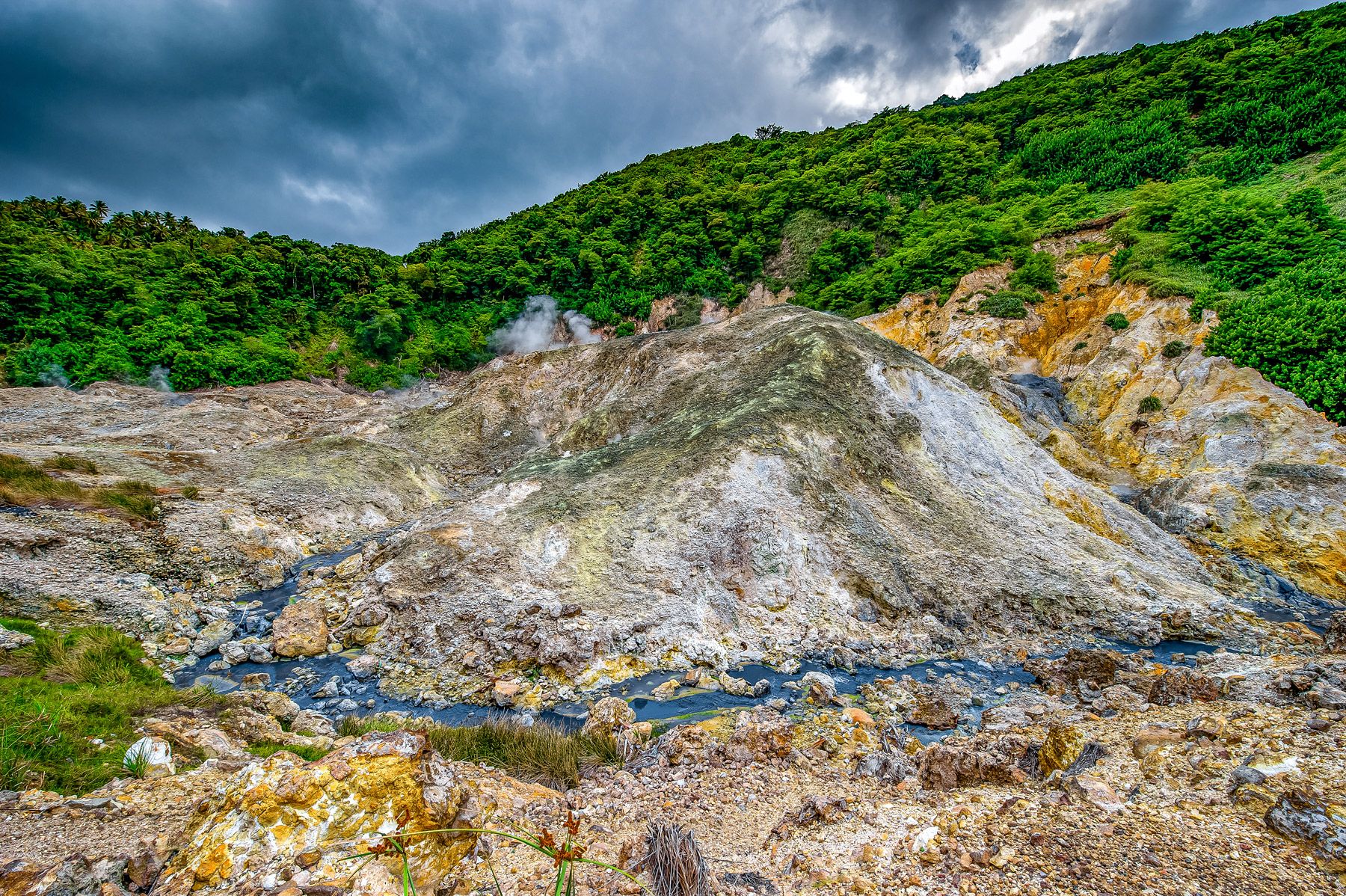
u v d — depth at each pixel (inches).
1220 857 156.2
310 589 725.9
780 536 699.4
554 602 619.5
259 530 813.2
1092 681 493.7
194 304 2341.3
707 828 255.6
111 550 670.5
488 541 716.0
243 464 1036.5
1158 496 1007.6
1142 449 1158.3
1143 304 1429.6
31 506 697.0
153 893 178.7
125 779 274.1
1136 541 866.1
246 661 562.9
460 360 2728.8
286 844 187.6
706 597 653.3
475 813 219.6
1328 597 768.3
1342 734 223.8
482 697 509.7
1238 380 1122.7
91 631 512.7
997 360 1569.9
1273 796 180.2
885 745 374.0
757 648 602.2
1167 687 390.3
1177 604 691.4
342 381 2475.4
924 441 951.0
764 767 331.3
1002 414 1288.1
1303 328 1077.1
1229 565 826.2
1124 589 706.8
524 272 3034.0
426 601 635.5
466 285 3061.0
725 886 189.0
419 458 1384.1
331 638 611.5
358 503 1010.1
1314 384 1027.3
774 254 2910.9
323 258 2962.6
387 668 558.3
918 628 636.7
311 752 353.1
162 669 517.0
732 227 3041.3
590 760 360.8
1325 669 346.0
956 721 442.3
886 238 2506.2
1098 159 2215.8
